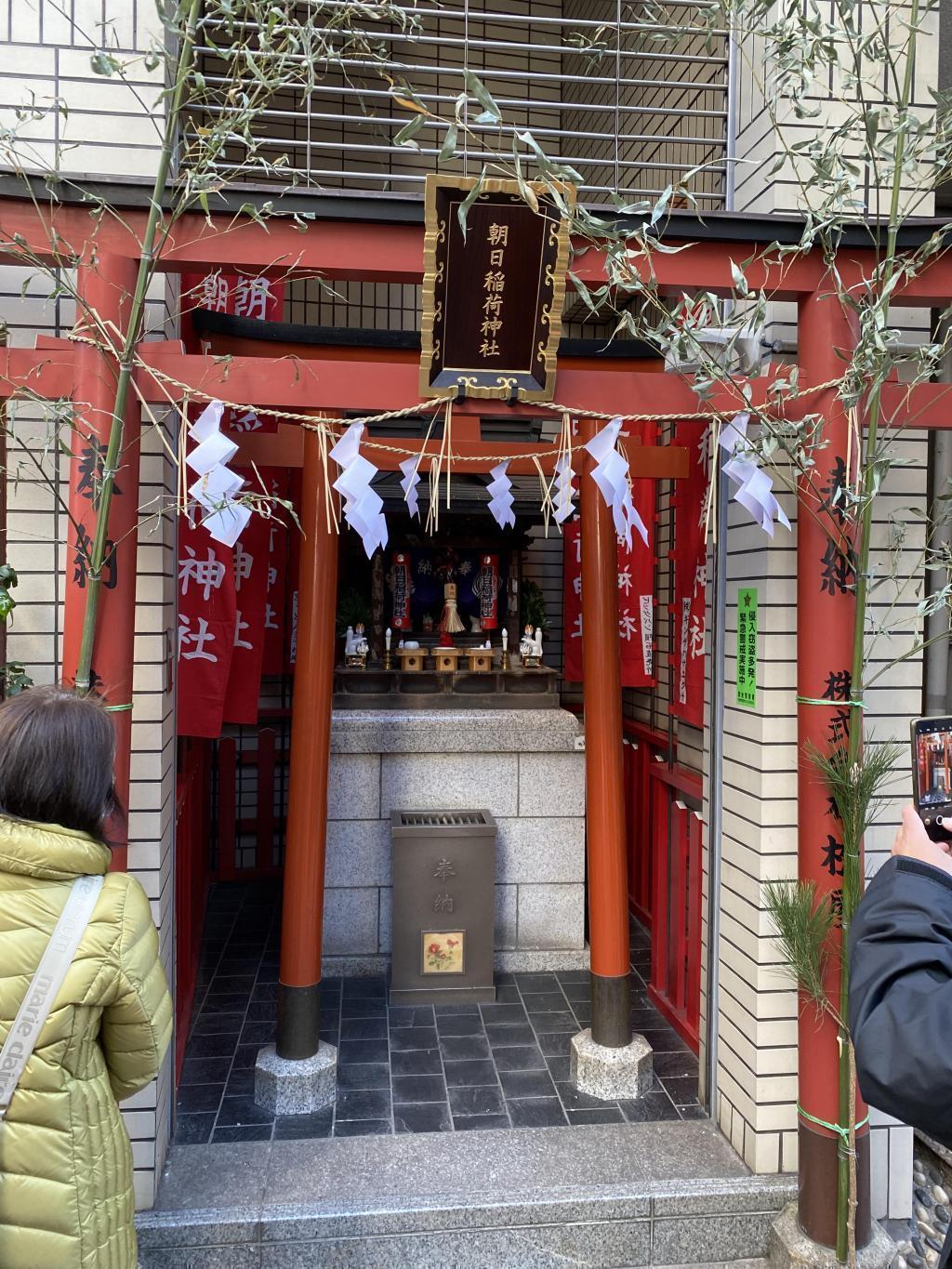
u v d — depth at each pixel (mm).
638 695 5367
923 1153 3477
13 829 1488
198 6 2033
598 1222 2832
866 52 2311
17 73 2736
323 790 3459
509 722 4684
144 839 2859
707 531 2818
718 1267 2855
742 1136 3084
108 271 2328
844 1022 2520
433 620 5410
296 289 6156
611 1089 3486
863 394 2391
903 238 2547
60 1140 1471
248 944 5141
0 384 2342
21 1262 1438
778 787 3012
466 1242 2787
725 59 3219
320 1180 2896
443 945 4336
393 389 2494
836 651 2611
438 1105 3412
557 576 6691
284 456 3768
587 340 3551
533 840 4742
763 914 3002
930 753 1953
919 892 1193
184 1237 2674
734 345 2531
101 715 1607
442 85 6086
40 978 1468
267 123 5762
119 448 2166
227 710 4418
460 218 1885
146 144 2781
